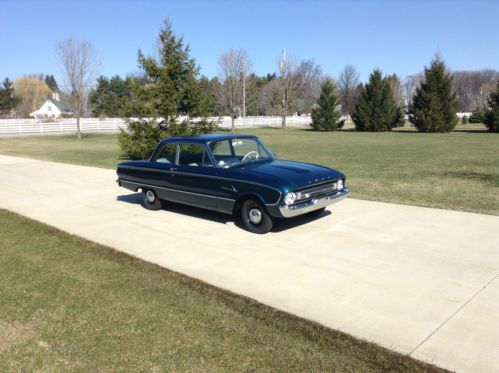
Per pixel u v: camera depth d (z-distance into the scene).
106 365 3.35
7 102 89.62
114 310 4.26
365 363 3.34
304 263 5.51
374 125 45.19
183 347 3.58
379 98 44.94
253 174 6.77
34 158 18.94
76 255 5.96
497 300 4.38
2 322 4.05
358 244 6.21
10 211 8.73
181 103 18.58
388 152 20.81
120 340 3.70
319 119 47.09
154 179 8.30
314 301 4.43
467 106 105.94
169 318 4.09
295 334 3.77
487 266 5.29
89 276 5.18
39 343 3.68
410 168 14.47
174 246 6.34
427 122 41.28
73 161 17.53
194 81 18.36
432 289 4.66
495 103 41.16
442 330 3.81
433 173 13.16
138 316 4.13
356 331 3.82
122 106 18.80
